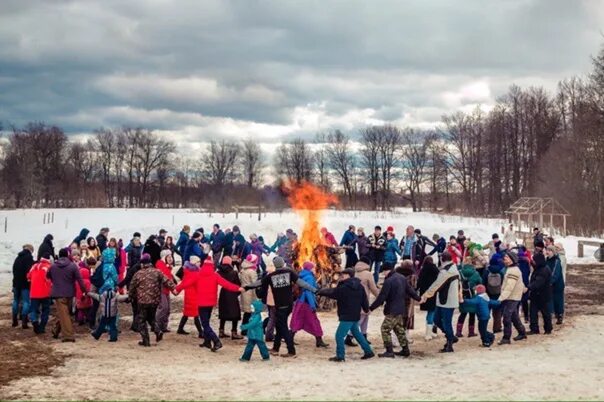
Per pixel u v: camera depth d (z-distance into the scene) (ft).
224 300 49.80
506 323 47.55
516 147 293.02
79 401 31.12
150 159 358.23
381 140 343.67
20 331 51.98
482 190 305.12
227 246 82.69
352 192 349.41
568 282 86.58
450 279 44.80
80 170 357.82
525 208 154.51
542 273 50.65
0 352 43.06
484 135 306.76
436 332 52.60
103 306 48.06
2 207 276.82
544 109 284.20
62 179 334.03
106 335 51.11
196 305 48.26
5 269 100.01
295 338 52.01
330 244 69.62
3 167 316.40
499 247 57.98
